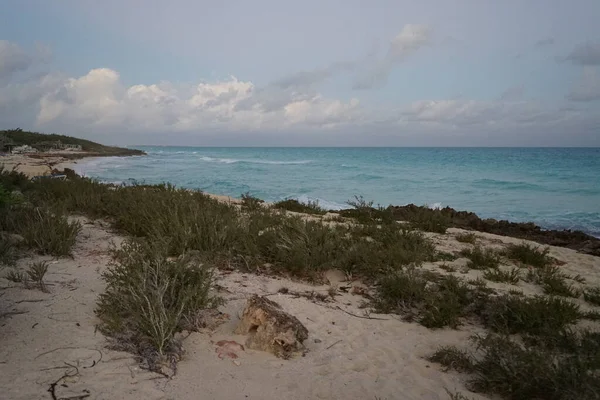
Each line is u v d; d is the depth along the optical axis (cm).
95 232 764
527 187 2873
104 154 6881
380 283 601
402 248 771
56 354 335
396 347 432
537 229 1356
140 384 309
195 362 354
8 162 3044
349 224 1013
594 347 404
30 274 481
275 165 5153
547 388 331
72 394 284
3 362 315
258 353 385
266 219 912
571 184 3014
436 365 396
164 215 744
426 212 1250
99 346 354
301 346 403
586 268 834
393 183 3086
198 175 3506
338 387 342
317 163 5669
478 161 6156
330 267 651
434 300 522
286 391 328
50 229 627
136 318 379
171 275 460
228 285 558
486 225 1343
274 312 406
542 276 708
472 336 441
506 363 356
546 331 454
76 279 515
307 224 765
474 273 714
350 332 462
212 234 679
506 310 504
